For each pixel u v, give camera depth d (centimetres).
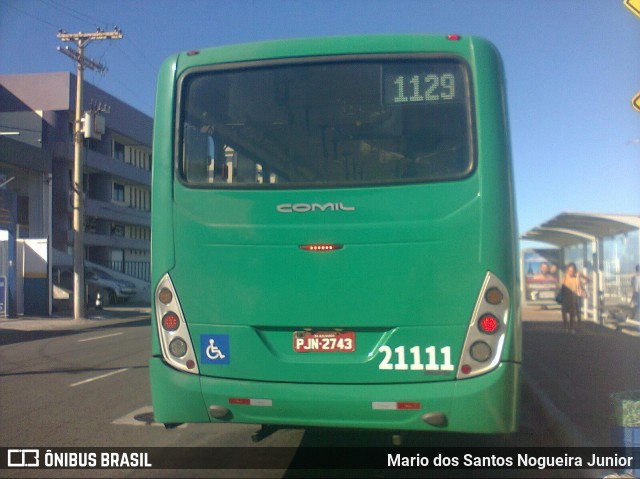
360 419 502
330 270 511
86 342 1809
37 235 3609
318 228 514
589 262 2034
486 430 489
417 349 498
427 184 506
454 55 526
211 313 530
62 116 4291
